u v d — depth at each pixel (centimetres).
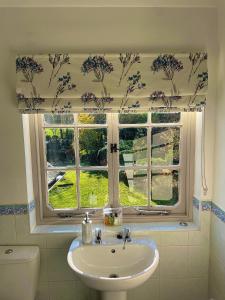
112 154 197
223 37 169
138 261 173
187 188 202
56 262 193
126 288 146
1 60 175
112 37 175
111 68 172
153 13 174
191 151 198
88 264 173
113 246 173
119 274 172
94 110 177
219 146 178
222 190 175
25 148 185
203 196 190
